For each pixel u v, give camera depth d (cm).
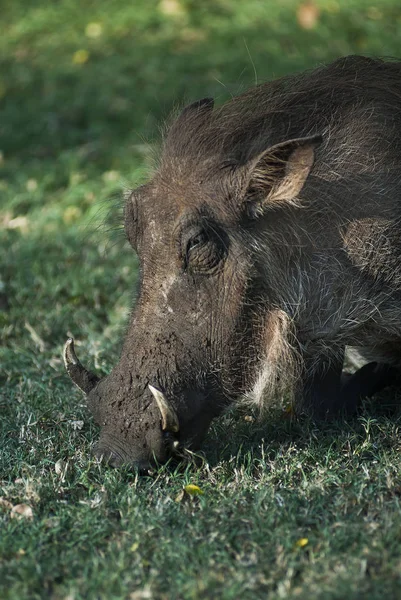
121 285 1842
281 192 1159
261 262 1184
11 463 1241
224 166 1184
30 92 2753
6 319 1742
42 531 1044
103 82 2703
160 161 1272
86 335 1700
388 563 936
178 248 1157
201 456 1183
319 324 1241
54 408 1381
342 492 1100
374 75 1331
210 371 1180
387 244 1234
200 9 3019
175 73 2669
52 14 3162
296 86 1309
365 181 1230
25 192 2259
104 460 1159
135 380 1152
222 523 1040
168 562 970
